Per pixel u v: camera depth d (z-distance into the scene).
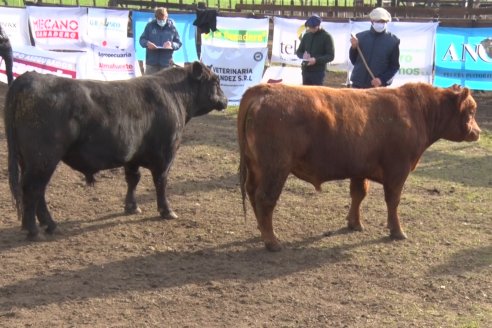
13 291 7.49
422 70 17.64
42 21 18.81
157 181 9.95
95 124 8.75
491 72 17.67
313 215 10.35
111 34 18.84
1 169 12.33
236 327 6.80
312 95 8.66
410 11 25.23
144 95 9.48
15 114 8.38
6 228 9.44
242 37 18.25
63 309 7.09
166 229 9.62
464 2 30.75
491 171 13.09
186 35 18.73
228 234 9.48
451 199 11.27
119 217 10.06
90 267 8.22
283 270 8.28
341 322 6.95
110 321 6.86
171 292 7.59
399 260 8.66
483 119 17.55
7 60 11.80
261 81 18.50
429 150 14.66
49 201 10.66
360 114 8.83
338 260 8.64
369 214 10.45
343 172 8.91
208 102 10.43
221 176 12.38
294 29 18.08
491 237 9.55
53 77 8.60
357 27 17.84
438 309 7.29
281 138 8.42
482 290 7.80
